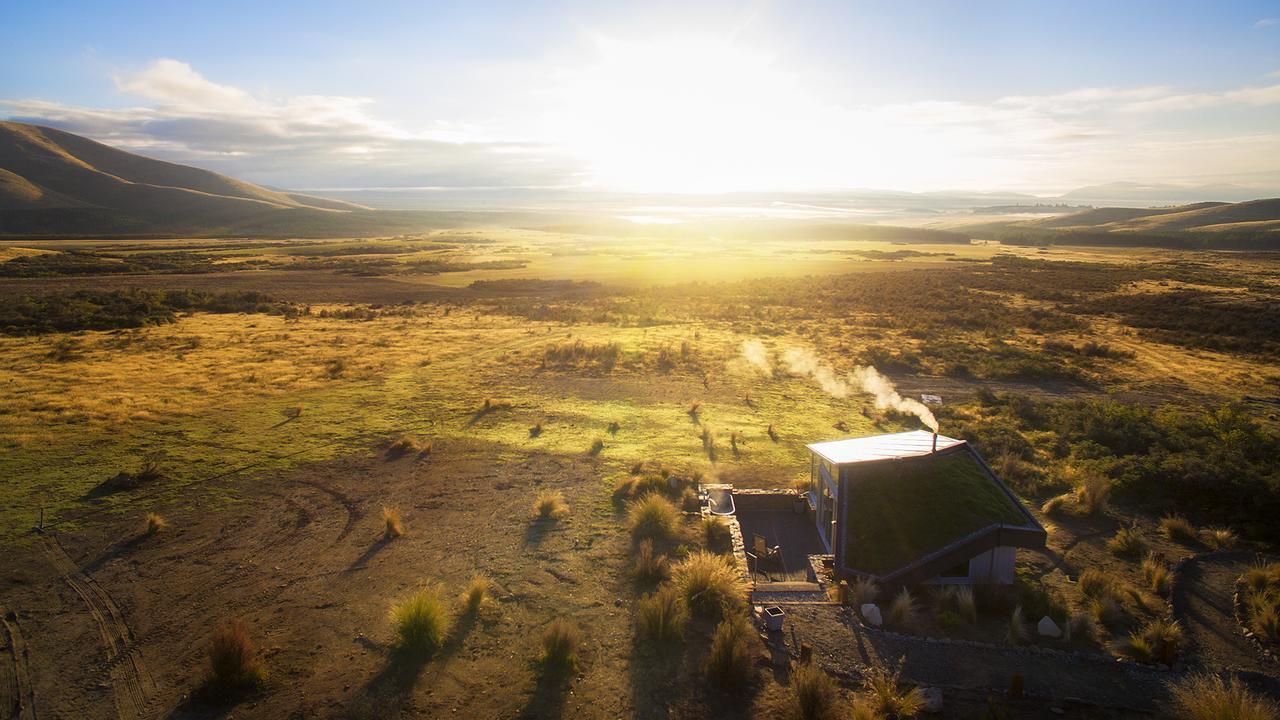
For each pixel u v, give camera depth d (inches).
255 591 450.3
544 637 374.0
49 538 526.9
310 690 344.5
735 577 451.8
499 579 469.7
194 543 523.5
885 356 1411.2
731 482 685.3
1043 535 471.5
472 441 802.2
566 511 591.5
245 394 1003.3
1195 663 374.0
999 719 315.3
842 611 413.7
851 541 484.4
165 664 368.5
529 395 1040.8
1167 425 893.2
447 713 327.9
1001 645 383.6
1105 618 424.5
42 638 392.8
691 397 1049.5
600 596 446.6
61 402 914.7
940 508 494.9
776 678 354.3
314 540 532.1
